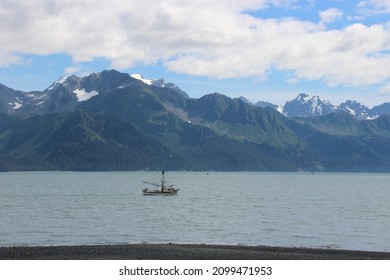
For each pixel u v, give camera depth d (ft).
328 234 332.80
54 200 620.08
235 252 228.22
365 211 497.87
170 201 621.31
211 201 625.41
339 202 622.13
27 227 356.38
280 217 435.53
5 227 354.95
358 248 278.67
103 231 341.00
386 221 409.28
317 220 414.00
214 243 291.99
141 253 219.61
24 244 281.13
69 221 396.16
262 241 301.84
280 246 277.23
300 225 379.96
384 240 308.81
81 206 536.01
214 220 411.75
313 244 291.38
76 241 296.30
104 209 502.79
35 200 617.62
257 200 648.38
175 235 325.83
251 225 378.94
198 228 360.69
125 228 357.41
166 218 424.46
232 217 434.71
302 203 600.39
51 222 387.96
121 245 249.75
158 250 229.45
